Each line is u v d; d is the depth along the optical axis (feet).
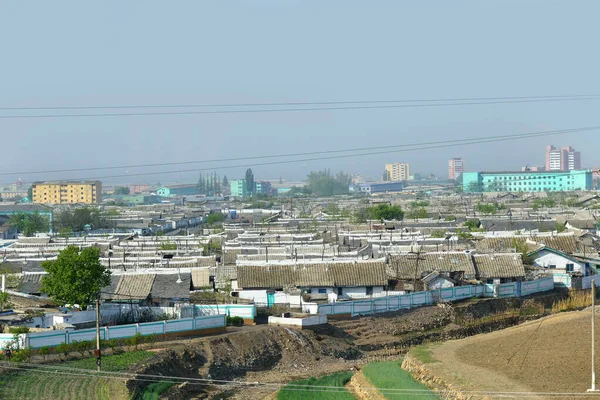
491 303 500.74
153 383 323.98
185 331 393.29
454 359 365.61
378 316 458.50
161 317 418.51
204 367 362.33
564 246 616.39
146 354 352.08
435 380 335.67
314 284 483.51
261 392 347.15
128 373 322.75
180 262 545.03
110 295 445.78
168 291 458.09
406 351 418.31
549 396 300.61
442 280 511.40
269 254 574.15
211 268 512.22
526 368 342.64
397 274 517.96
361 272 492.95
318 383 353.72
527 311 501.97
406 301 476.54
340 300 476.95
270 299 469.57
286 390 341.41
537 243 606.14
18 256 583.58
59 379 312.29
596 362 344.49
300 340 405.59
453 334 450.71
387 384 333.62
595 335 392.47
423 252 554.87
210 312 433.48
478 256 543.80
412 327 450.71
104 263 542.57
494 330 469.16
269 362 388.37
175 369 349.82
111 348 358.43
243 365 376.68
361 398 328.70
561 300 523.70
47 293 418.72
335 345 410.93
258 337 400.26
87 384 308.19
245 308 433.89
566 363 346.13
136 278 465.06
